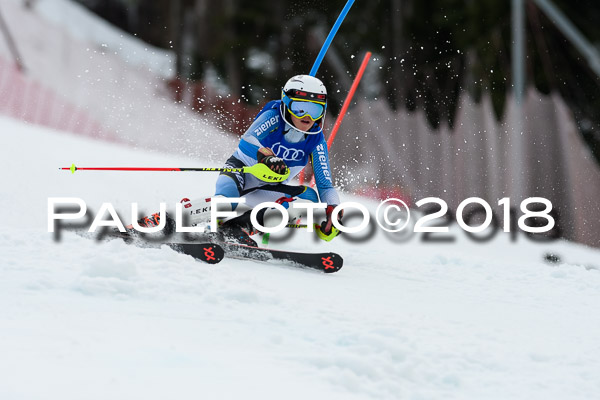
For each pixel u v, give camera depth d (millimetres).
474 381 9000
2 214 19062
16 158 28344
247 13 94562
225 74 97000
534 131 48281
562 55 73000
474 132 51281
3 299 9797
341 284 14430
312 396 7566
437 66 84750
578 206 47031
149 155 43062
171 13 103188
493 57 74312
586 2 75188
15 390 6520
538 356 10258
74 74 68875
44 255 12773
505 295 15258
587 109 72188
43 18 77125
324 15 93750
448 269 18094
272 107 16703
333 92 84875
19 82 56594
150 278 11648
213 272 12781
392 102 86000
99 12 116438
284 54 95000
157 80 71750
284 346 9227
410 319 11727
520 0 46594
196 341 8945
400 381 8633
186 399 6898
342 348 9359
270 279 13750
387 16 90750
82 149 38094
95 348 8047
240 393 7293
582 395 8898
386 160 54688
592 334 12070
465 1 83688
